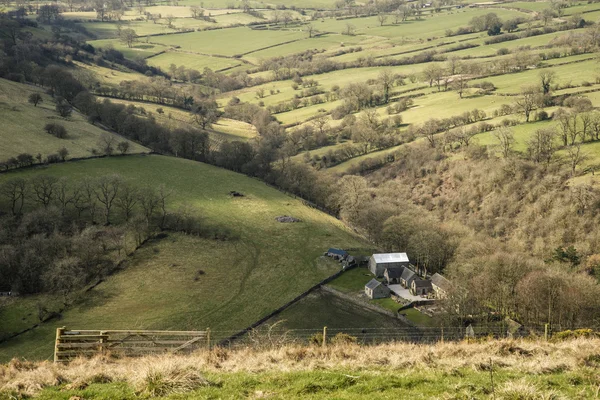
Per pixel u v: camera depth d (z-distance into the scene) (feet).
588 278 294.46
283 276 355.56
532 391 76.95
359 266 380.58
